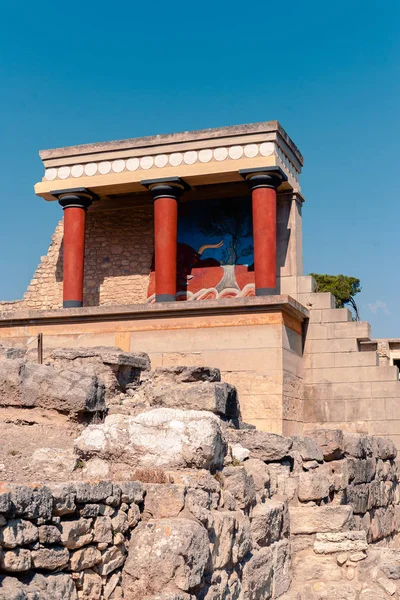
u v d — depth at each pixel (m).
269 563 9.62
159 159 22.02
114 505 7.01
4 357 12.48
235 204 23.81
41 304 25.05
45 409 10.08
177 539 6.89
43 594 5.74
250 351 18.95
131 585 6.88
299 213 23.25
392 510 17.70
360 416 20.20
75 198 22.58
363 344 21.41
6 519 5.66
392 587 10.84
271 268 20.88
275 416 18.55
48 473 8.39
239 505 9.00
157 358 19.50
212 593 7.48
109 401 12.62
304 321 21.05
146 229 24.55
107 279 24.55
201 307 19.28
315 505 11.48
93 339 20.05
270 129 21.23
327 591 10.75
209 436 8.45
